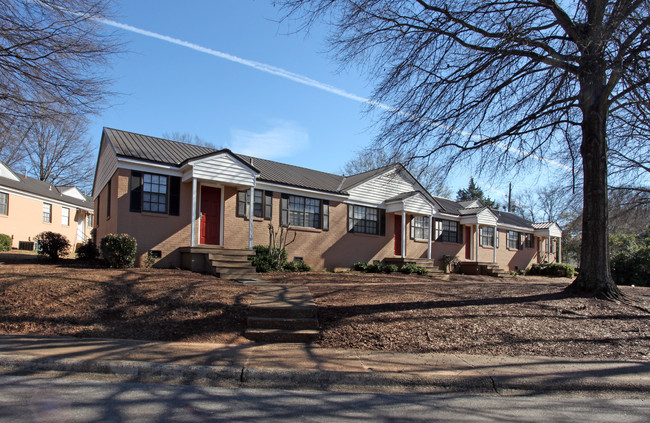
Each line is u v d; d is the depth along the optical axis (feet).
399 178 74.13
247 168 49.19
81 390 16.02
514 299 32.73
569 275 96.27
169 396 15.76
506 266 97.50
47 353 19.34
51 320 24.84
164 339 23.29
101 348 20.67
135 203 44.86
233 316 26.91
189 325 25.23
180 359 19.36
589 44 28.37
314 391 17.22
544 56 30.68
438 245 80.94
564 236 130.31
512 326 26.48
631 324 27.66
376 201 70.23
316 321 25.90
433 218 80.69
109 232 47.96
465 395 17.31
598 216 33.99
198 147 57.47
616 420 14.62
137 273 36.60
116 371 18.24
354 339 24.07
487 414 14.97
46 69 32.50
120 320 25.48
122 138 50.60
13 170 93.81
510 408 15.71
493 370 19.29
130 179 44.78
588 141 33.96
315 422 13.71
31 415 13.30
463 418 14.49
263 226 55.47
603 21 29.25
